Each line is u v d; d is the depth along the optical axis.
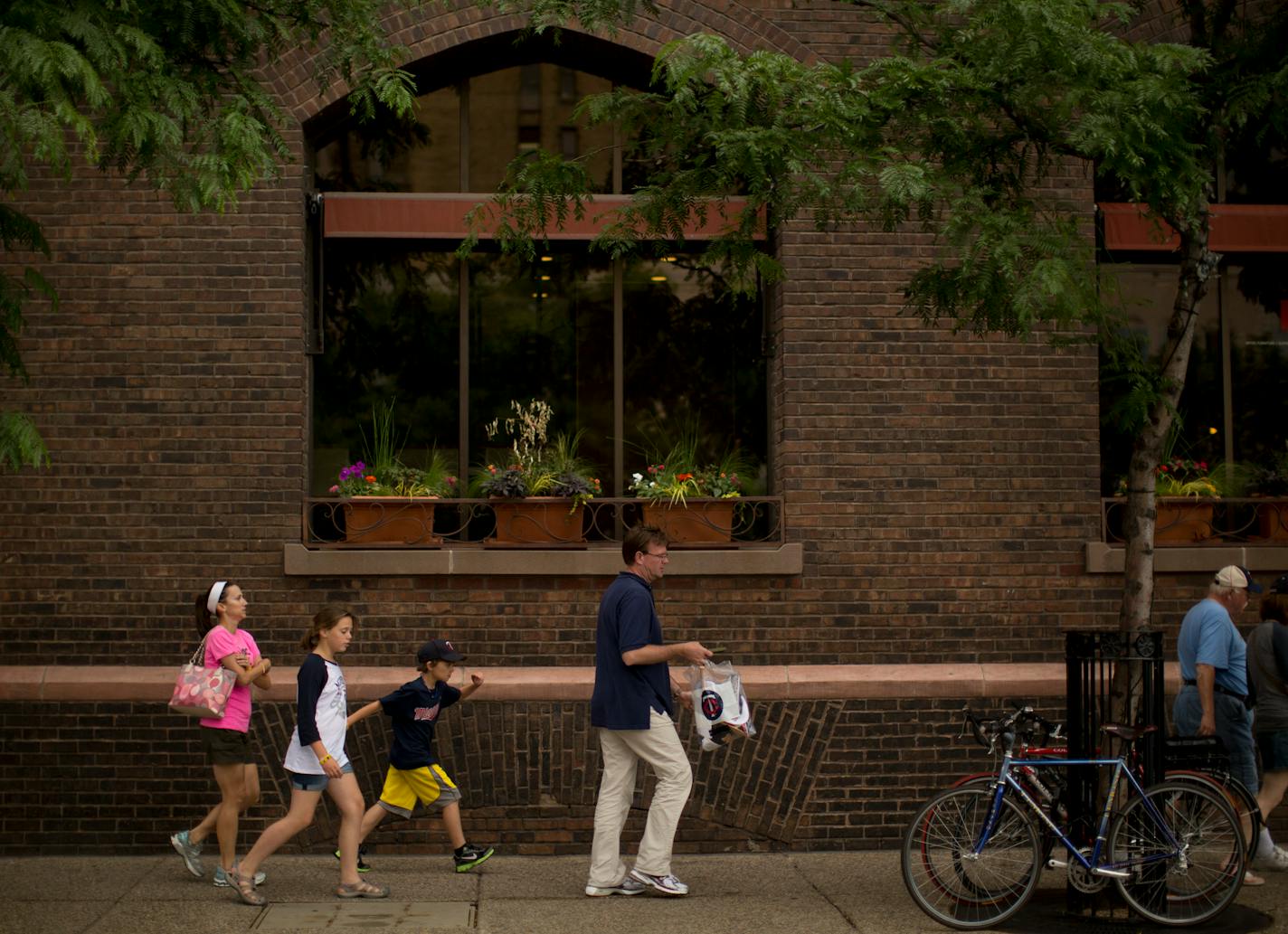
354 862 7.91
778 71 7.30
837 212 7.73
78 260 9.59
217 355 9.62
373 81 8.19
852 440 9.82
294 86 9.75
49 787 9.24
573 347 10.29
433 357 10.22
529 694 9.40
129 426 9.56
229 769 8.06
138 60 6.78
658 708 7.91
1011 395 9.90
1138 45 7.59
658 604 9.74
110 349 9.57
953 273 7.84
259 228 9.66
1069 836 7.48
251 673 8.09
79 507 9.52
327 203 9.98
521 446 10.14
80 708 9.29
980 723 7.51
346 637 7.84
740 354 10.33
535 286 10.31
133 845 9.24
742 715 7.99
